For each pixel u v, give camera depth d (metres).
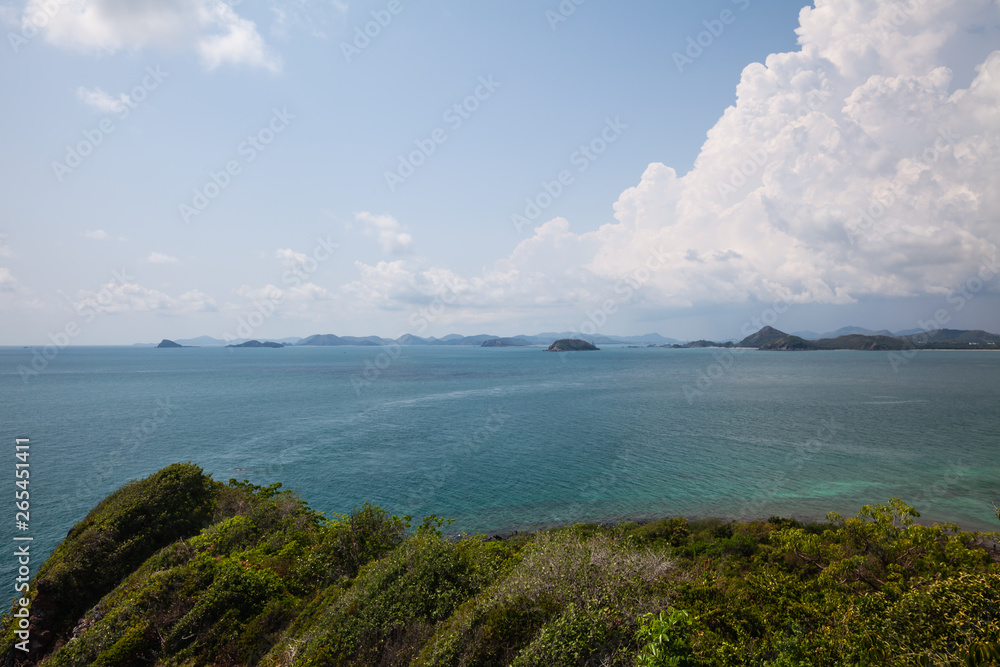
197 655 13.79
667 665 7.71
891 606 9.55
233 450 55.81
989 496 40.25
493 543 19.53
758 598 12.27
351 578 18.08
